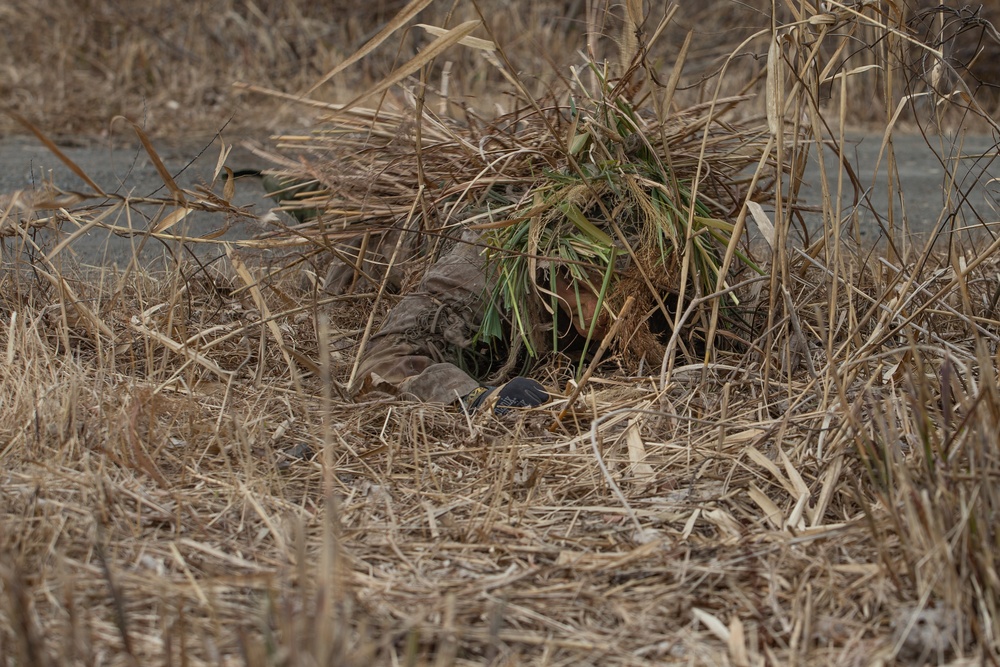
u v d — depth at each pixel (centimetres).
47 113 1880
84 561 453
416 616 411
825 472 520
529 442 580
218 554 462
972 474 454
